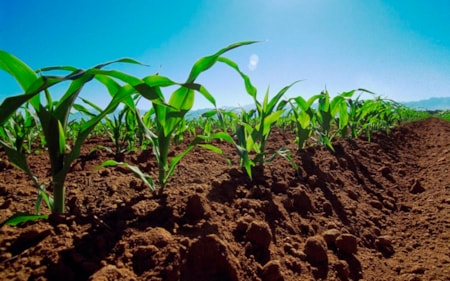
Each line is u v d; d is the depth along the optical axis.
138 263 0.89
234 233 1.19
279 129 4.96
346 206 1.81
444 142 4.69
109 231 1.03
